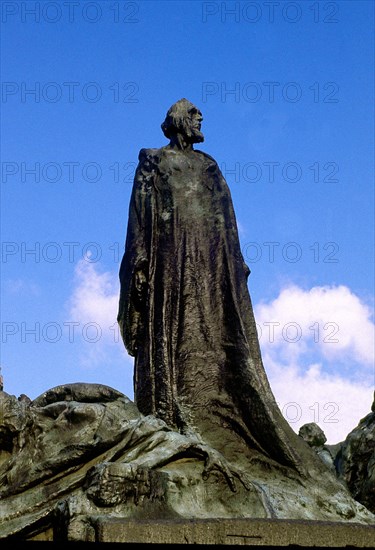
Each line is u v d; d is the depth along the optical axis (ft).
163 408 48.14
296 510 44.93
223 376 49.11
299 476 46.70
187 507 42.63
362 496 50.44
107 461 42.60
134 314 50.55
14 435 43.16
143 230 51.11
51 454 42.70
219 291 50.39
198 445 44.65
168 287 49.78
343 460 52.75
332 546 41.55
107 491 40.29
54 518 40.73
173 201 51.03
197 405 48.34
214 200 51.83
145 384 48.91
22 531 40.42
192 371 48.83
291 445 47.37
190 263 50.26
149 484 41.60
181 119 53.06
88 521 39.58
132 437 43.62
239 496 44.19
